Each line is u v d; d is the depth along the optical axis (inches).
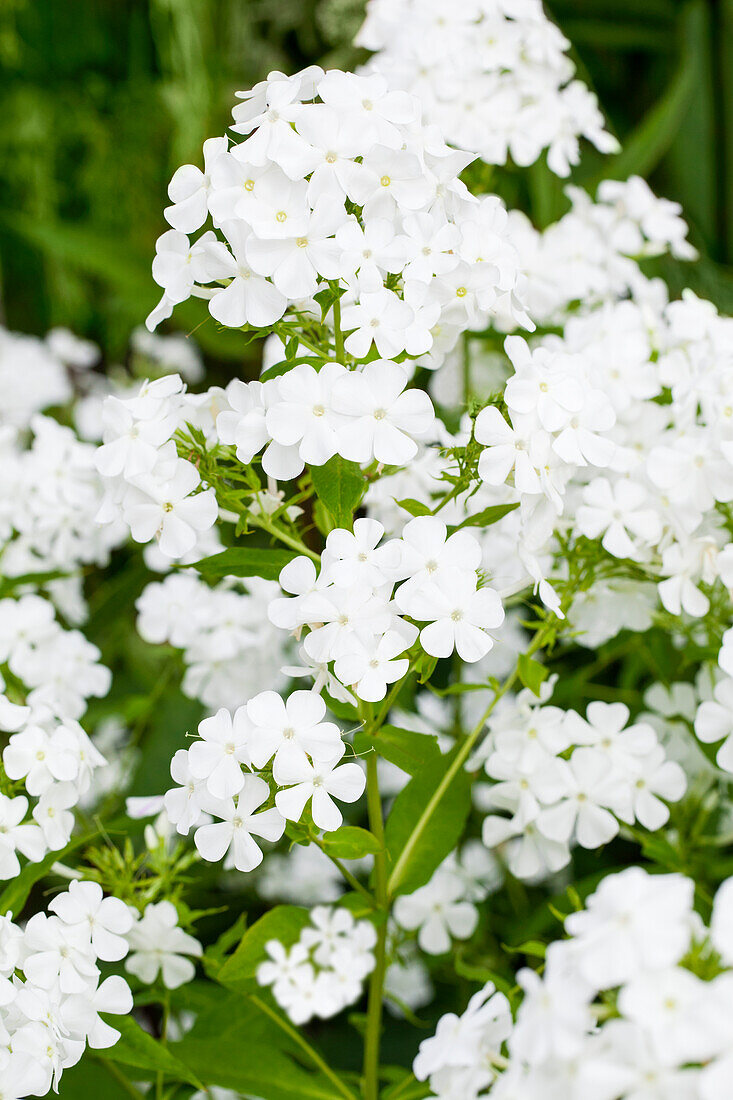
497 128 34.7
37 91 65.3
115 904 28.8
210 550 34.4
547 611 31.6
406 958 36.2
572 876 37.9
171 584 35.9
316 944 32.6
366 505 33.7
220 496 29.2
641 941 24.0
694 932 25.3
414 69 34.4
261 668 36.2
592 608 32.8
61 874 31.1
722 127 50.8
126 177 64.7
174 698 39.5
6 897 29.6
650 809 30.8
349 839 28.8
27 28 64.4
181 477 28.6
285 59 61.2
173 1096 33.0
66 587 38.8
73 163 67.1
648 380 31.8
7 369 54.2
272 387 27.7
